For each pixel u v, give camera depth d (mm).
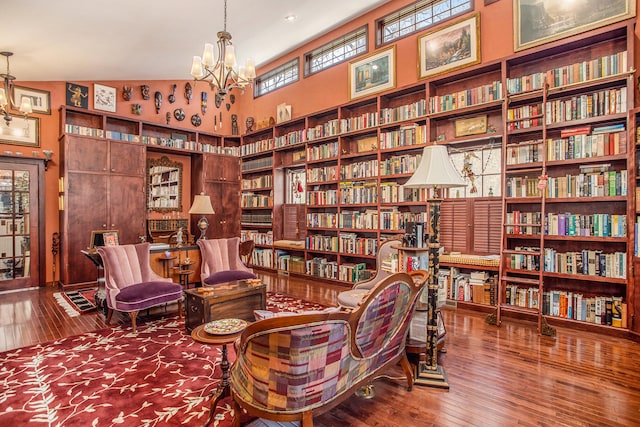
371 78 5203
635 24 3152
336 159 5457
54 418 1882
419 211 4734
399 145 4703
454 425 1833
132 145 5770
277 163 6527
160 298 3480
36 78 5172
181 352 2805
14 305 4219
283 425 1821
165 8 3818
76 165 5176
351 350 1579
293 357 1353
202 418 1887
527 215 3727
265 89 7199
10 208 5066
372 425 1841
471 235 4223
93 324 3529
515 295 3689
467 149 4312
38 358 2674
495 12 4047
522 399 2090
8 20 3484
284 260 6168
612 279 3156
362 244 5059
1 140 4984
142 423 1838
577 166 3557
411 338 2643
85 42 4266
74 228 5141
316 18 5320
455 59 4320
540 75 3617
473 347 2902
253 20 4848
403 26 4938
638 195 3016
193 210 4605
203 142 7215
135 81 6234
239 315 3275
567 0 3500
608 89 3379
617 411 1956
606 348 2859
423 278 2174
